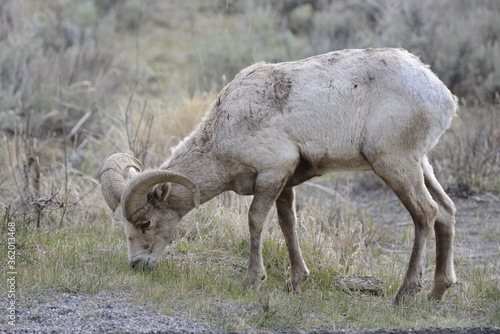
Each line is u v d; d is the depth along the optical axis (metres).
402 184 24.41
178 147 26.09
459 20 60.16
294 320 22.52
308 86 24.53
